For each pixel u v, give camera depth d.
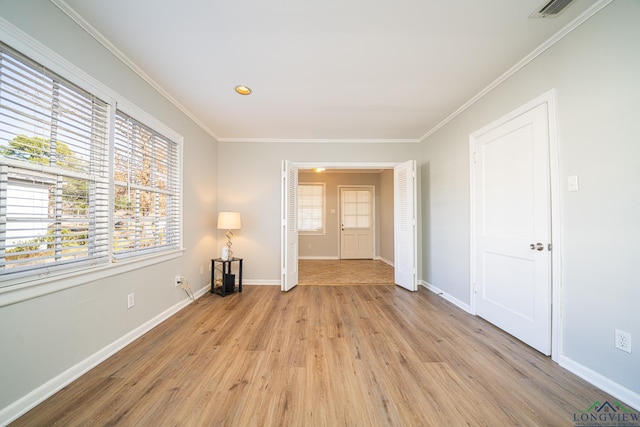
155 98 2.49
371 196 7.14
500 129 2.40
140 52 2.02
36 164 1.46
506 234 2.35
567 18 1.67
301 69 2.25
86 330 1.75
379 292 3.73
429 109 3.05
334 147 4.16
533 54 2.01
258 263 4.12
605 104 1.54
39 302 1.46
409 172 3.83
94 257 1.83
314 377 1.70
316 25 1.74
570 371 1.75
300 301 3.29
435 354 1.99
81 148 1.73
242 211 4.10
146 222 2.46
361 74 2.32
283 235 3.75
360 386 1.61
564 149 1.80
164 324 2.54
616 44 1.48
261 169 4.12
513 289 2.28
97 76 1.83
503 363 1.86
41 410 1.38
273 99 2.79
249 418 1.34
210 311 2.91
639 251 1.40
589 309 1.65
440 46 1.95
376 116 3.25
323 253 7.07
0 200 1.31
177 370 1.76
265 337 2.28
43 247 1.53
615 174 1.50
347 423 1.31
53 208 1.57
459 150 3.07
